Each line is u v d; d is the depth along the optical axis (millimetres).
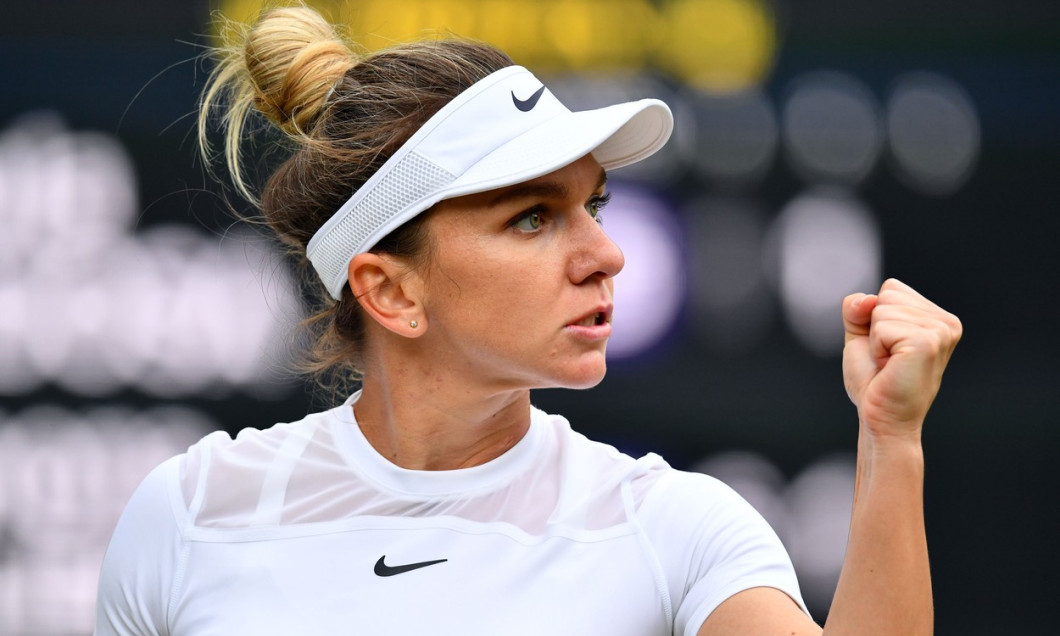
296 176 6277
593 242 5664
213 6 14375
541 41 14664
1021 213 14664
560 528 5609
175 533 5934
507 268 5613
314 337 6910
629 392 14703
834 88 14719
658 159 14711
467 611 5504
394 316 5848
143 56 14359
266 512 5902
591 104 14680
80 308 14367
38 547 14367
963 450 14844
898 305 4828
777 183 14719
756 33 14703
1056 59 14594
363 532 5773
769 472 14664
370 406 6152
